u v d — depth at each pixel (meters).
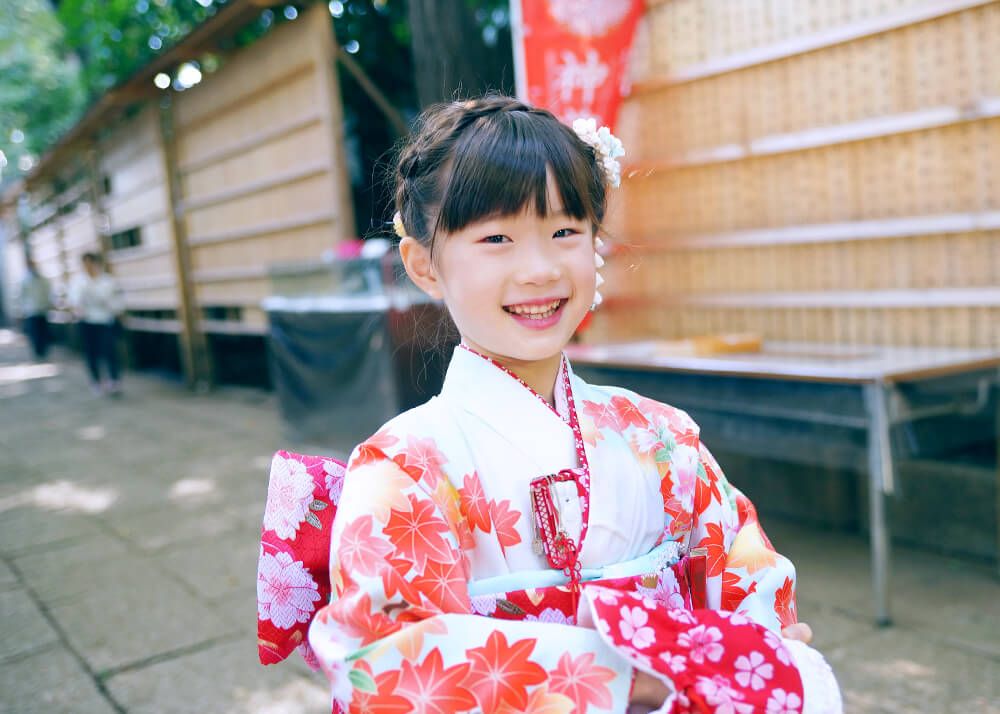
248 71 6.77
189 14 8.45
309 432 5.75
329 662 0.89
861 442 2.68
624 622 0.87
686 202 4.11
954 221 3.15
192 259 8.73
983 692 2.24
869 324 3.50
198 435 6.56
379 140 7.61
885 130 3.29
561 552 0.98
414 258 1.10
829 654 2.51
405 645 0.86
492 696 0.86
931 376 2.65
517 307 0.98
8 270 21.53
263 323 7.68
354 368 5.09
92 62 10.62
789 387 2.83
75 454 6.17
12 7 13.59
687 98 4.00
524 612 0.95
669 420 1.15
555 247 0.98
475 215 0.96
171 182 8.54
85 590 3.38
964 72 3.07
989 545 3.10
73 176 12.21
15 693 2.53
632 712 0.89
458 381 1.06
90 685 2.56
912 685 2.30
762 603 1.07
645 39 4.12
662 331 4.32
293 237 6.75
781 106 3.65
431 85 4.56
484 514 0.99
